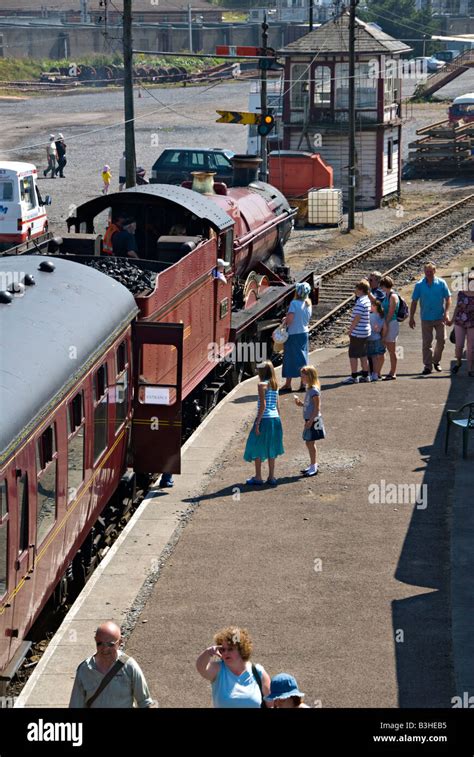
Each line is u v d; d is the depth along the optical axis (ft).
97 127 310.86
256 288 99.86
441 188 236.63
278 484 66.90
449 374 92.68
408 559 55.57
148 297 63.82
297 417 80.38
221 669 35.50
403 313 90.43
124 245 80.53
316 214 186.80
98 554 60.39
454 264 150.82
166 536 59.06
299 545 57.52
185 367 74.59
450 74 392.27
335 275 142.00
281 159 192.44
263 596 51.55
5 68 429.38
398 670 44.52
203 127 312.09
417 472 68.33
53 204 197.57
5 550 40.16
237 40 519.60
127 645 46.98
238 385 90.99
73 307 54.54
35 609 45.29
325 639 47.19
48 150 228.84
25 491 42.75
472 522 59.82
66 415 49.19
